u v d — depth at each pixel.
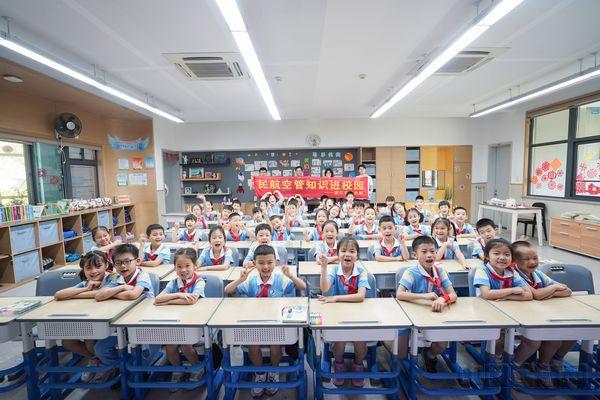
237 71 4.07
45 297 2.01
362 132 7.73
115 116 6.18
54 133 4.96
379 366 2.14
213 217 5.63
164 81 4.46
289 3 2.59
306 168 8.03
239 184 8.05
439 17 2.83
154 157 6.74
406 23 2.94
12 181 4.38
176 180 7.98
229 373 1.82
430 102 6.11
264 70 4.12
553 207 5.83
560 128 5.84
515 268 2.01
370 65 3.99
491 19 2.44
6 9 2.60
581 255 4.80
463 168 7.80
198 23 2.88
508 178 7.31
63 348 2.24
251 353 1.92
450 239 3.05
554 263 2.24
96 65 3.84
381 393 1.73
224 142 7.82
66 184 5.24
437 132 7.73
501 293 1.87
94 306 1.82
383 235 3.05
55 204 4.58
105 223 5.58
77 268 2.44
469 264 2.65
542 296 1.86
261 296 2.09
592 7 2.72
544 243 5.69
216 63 3.81
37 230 4.12
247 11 2.70
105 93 4.73
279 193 5.96
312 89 5.02
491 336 1.59
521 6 2.69
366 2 2.59
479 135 7.75
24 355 1.77
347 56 3.70
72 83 4.12
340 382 1.97
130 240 6.33
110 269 2.34
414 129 7.72
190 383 1.75
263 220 4.75
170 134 7.55
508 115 6.97
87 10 2.64
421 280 2.03
